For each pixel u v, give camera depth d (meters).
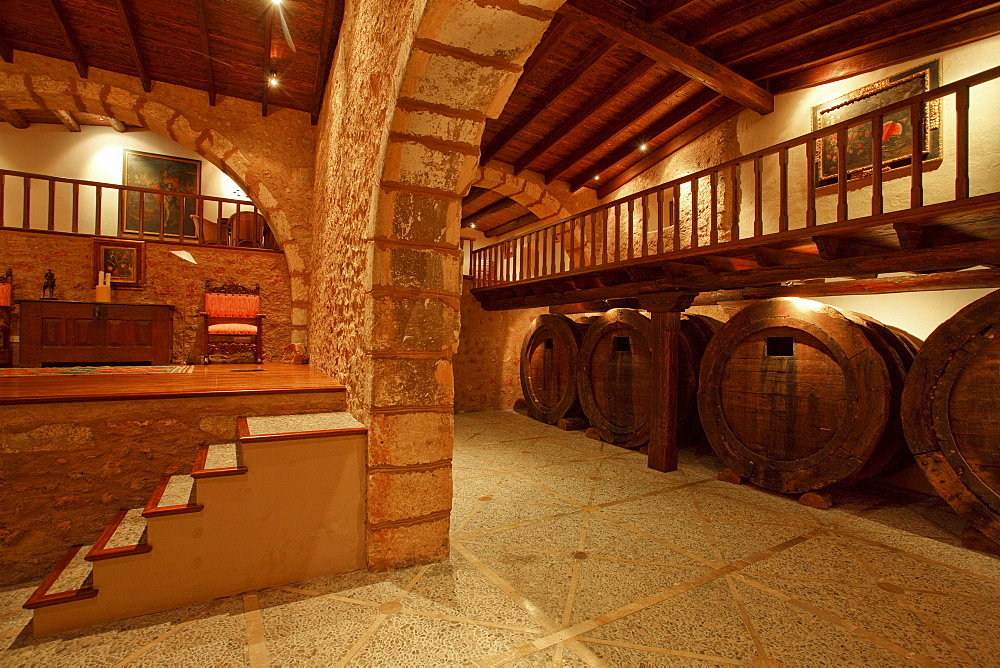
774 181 5.82
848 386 3.25
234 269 6.18
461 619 1.98
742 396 4.00
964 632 1.93
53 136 9.02
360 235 2.74
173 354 5.86
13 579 2.29
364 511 2.44
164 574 2.02
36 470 2.34
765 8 4.62
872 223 2.76
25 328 4.91
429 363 2.47
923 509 3.43
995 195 2.24
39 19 4.64
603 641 1.84
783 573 2.43
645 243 4.55
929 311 4.38
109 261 5.62
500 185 8.30
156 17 4.64
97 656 1.72
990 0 3.94
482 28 1.88
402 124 2.18
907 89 4.59
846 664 1.73
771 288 4.25
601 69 6.07
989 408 2.62
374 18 2.66
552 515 3.24
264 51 5.00
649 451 4.55
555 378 6.77
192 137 5.71
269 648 1.77
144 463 2.56
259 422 2.62
